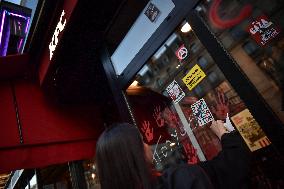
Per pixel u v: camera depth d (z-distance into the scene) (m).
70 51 4.07
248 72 2.20
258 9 2.29
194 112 2.94
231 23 2.38
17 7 6.46
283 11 2.21
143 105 3.50
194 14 2.52
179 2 2.69
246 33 2.31
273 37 2.21
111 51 3.93
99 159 1.18
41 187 7.19
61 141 5.40
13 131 4.94
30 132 5.11
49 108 5.58
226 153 1.43
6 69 4.88
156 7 3.06
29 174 8.08
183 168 1.17
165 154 3.17
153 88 3.38
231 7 2.40
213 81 2.74
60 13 3.68
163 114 3.29
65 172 7.03
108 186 1.13
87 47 4.11
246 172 1.38
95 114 6.18
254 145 2.31
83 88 5.34
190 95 2.96
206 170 1.41
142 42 3.32
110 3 3.48
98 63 4.64
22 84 5.46
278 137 1.86
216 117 2.70
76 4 3.22
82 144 5.67
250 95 2.03
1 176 10.66
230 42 2.34
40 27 4.04
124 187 1.11
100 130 6.04
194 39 2.88
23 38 6.43
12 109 5.12
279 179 2.14
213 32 2.35
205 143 2.85
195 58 2.89
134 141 1.18
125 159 1.13
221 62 2.25
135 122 3.43
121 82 3.61
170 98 3.24
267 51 2.21
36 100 5.49
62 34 3.59
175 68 3.10
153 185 1.14
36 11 3.89
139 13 3.30
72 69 4.57
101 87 5.58
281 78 2.11
